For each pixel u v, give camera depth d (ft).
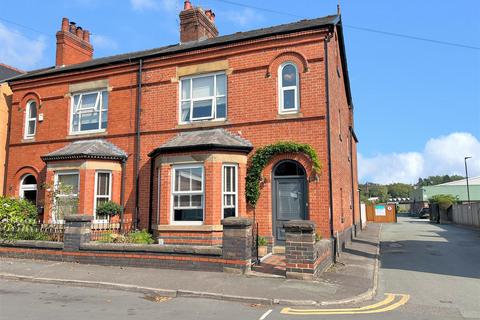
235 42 46.37
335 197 43.01
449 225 116.37
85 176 46.93
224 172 42.52
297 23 50.01
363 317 22.20
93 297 26.30
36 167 55.88
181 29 58.44
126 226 48.16
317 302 24.58
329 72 43.62
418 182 493.36
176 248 33.42
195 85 48.88
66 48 65.36
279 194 42.63
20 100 58.85
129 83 52.06
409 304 25.61
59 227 41.09
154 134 49.57
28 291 28.02
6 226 40.78
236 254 31.68
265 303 24.80
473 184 242.99
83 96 55.42
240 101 45.62
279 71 44.65
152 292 27.30
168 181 43.47
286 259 30.32
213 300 25.66
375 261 41.29
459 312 23.77
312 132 42.09
